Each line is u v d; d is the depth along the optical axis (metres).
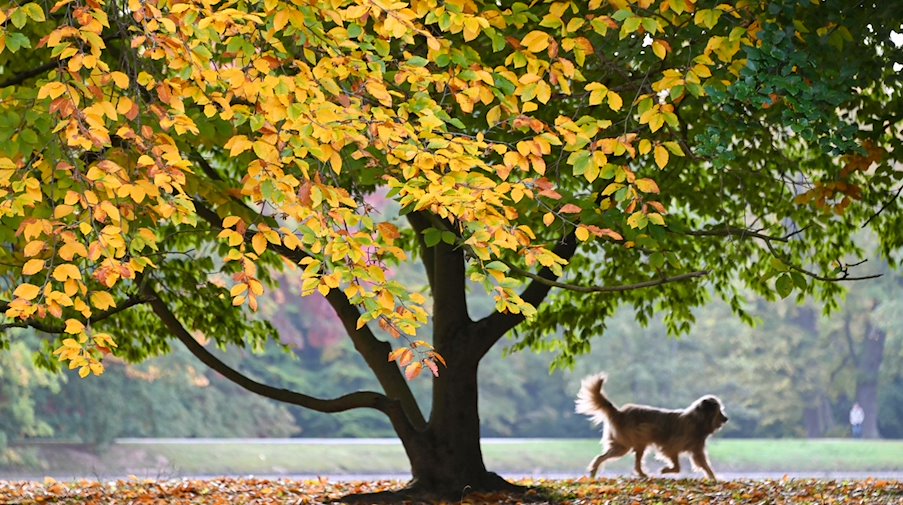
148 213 8.93
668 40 10.81
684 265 18.88
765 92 9.74
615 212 11.24
